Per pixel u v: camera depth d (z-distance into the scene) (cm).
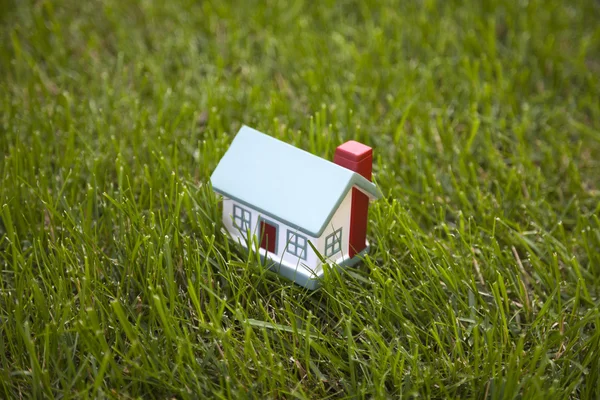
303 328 246
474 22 421
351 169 249
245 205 251
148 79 380
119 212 273
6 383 224
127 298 248
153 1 434
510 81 377
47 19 427
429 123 345
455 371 229
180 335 234
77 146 331
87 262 240
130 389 226
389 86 376
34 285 237
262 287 257
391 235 273
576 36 419
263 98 368
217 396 218
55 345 229
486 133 332
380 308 242
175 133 337
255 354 228
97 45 401
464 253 275
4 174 291
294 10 425
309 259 248
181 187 285
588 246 274
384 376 221
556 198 317
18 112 348
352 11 439
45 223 290
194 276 257
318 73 371
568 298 264
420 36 413
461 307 252
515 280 267
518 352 224
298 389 228
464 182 309
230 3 439
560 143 343
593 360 231
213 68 386
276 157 250
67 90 373
